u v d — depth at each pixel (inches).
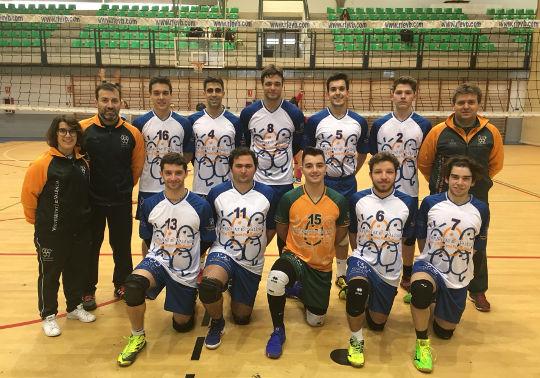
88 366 101.0
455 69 537.3
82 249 116.3
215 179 141.1
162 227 111.7
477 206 108.3
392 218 111.7
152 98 133.2
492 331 118.7
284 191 140.6
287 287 111.7
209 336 110.2
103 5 633.0
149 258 111.5
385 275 112.6
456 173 105.7
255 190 117.8
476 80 548.7
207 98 137.4
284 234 119.6
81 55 560.4
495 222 220.8
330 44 588.7
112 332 116.4
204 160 140.2
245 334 116.6
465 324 122.6
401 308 132.1
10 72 548.1
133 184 132.2
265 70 133.6
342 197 115.7
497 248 182.4
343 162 137.8
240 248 115.3
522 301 136.3
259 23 221.6
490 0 647.1
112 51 563.2
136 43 560.4
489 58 552.1
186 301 112.6
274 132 137.6
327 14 647.1
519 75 547.5
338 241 119.7
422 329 101.9
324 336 115.4
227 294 144.3
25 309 127.4
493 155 128.3
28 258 167.8
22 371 98.7
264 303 136.3
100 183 124.4
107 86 120.6
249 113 138.9
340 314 128.3
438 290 110.2
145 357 104.9
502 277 153.4
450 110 553.3
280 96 137.0
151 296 108.3
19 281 146.5
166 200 112.0
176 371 99.1
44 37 536.4
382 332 118.0
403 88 132.6
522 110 559.8
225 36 545.6
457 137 126.8
